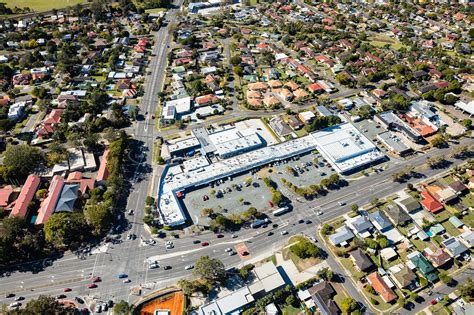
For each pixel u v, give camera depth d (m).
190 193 144.75
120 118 179.75
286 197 142.50
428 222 130.62
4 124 172.75
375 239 125.50
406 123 179.62
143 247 123.00
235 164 155.38
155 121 184.25
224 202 140.25
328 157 158.00
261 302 104.25
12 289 110.38
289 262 118.94
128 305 103.44
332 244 123.81
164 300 108.31
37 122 181.88
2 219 129.88
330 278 113.06
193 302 107.81
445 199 138.50
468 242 123.50
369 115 185.75
